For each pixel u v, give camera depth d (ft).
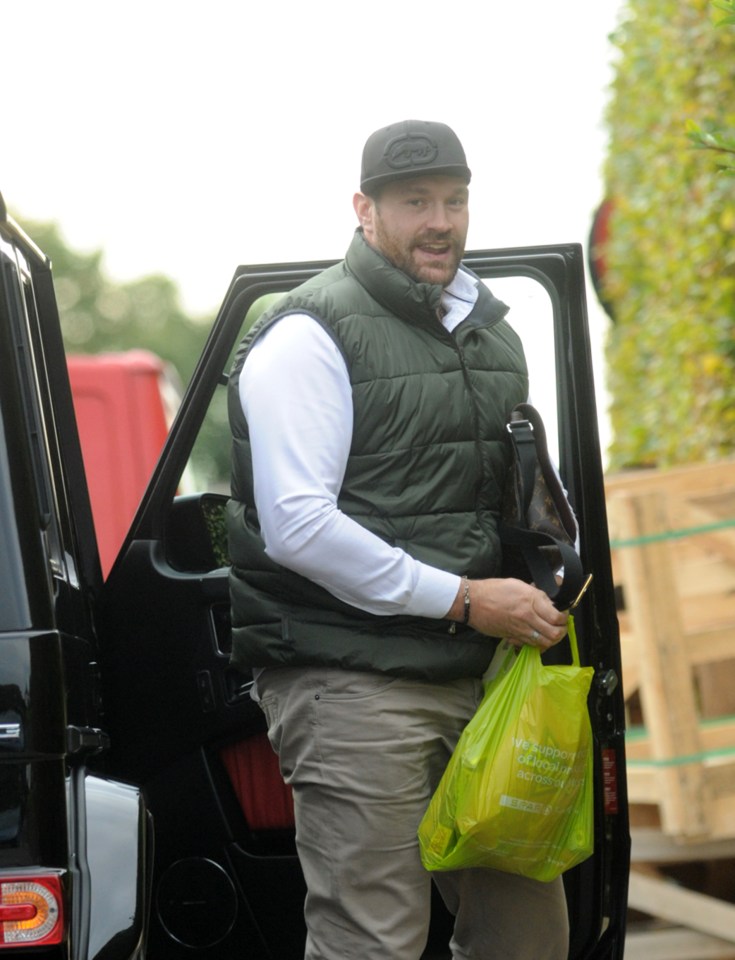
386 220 29.81
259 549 29.86
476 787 28.81
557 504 30.30
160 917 35.29
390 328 29.53
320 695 29.48
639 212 63.31
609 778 33.42
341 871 29.68
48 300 34.19
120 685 35.24
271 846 35.27
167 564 35.53
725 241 55.36
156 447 77.41
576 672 29.68
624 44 65.16
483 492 30.07
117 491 77.15
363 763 29.30
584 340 34.27
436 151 29.55
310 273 35.29
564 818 29.94
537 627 28.89
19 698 24.80
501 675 30.04
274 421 28.76
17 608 25.11
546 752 29.04
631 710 49.57
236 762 35.32
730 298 55.52
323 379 28.89
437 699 29.84
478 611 28.86
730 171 33.60
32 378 28.12
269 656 29.68
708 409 57.16
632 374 67.62
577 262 34.47
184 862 35.24
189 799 35.17
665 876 48.57
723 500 44.60
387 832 29.43
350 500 29.40
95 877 25.95
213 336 35.29
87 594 32.83
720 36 54.49
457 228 29.99
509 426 29.84
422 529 29.37
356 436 29.30
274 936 35.14
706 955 45.75
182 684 35.09
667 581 44.21
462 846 28.94
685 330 58.54
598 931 33.65
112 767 35.27
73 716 26.84
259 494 28.91
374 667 29.12
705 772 43.86
